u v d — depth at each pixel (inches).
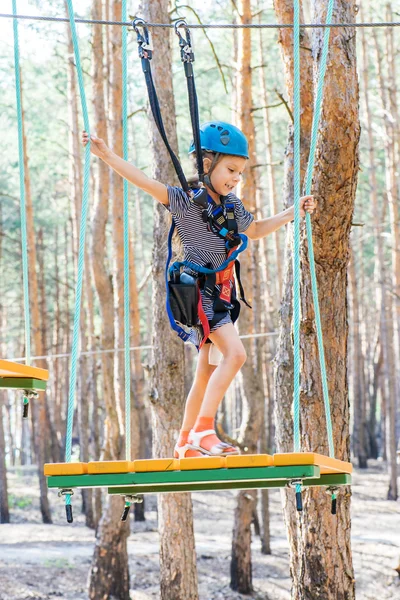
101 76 738.8
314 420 327.0
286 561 826.8
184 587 505.4
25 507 1159.6
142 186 193.2
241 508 737.6
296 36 197.9
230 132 195.3
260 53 957.2
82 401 1020.5
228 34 1046.4
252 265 746.2
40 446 1069.1
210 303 194.5
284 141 1237.7
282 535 978.7
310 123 410.0
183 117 1114.1
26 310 227.9
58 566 780.6
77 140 965.2
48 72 1099.3
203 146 196.9
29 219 992.9
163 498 514.0
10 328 1513.3
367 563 765.9
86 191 198.7
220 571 789.2
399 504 1059.9
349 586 328.8
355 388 1386.6
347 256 328.2
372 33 1055.0
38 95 1127.6
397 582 706.2
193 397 200.8
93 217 711.1
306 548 330.3
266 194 1514.5
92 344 957.8
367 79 1081.4
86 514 1041.5
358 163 320.2
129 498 205.9
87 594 706.8
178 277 194.9
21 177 228.8
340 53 314.0
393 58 1013.2
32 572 757.3
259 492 981.2
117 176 696.4
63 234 1531.7
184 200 193.8
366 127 1145.4
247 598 714.2
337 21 316.5
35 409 1307.8
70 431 194.4
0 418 1064.8
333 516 328.2
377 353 1579.7
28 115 1135.6
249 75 659.4
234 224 195.8
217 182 195.9
